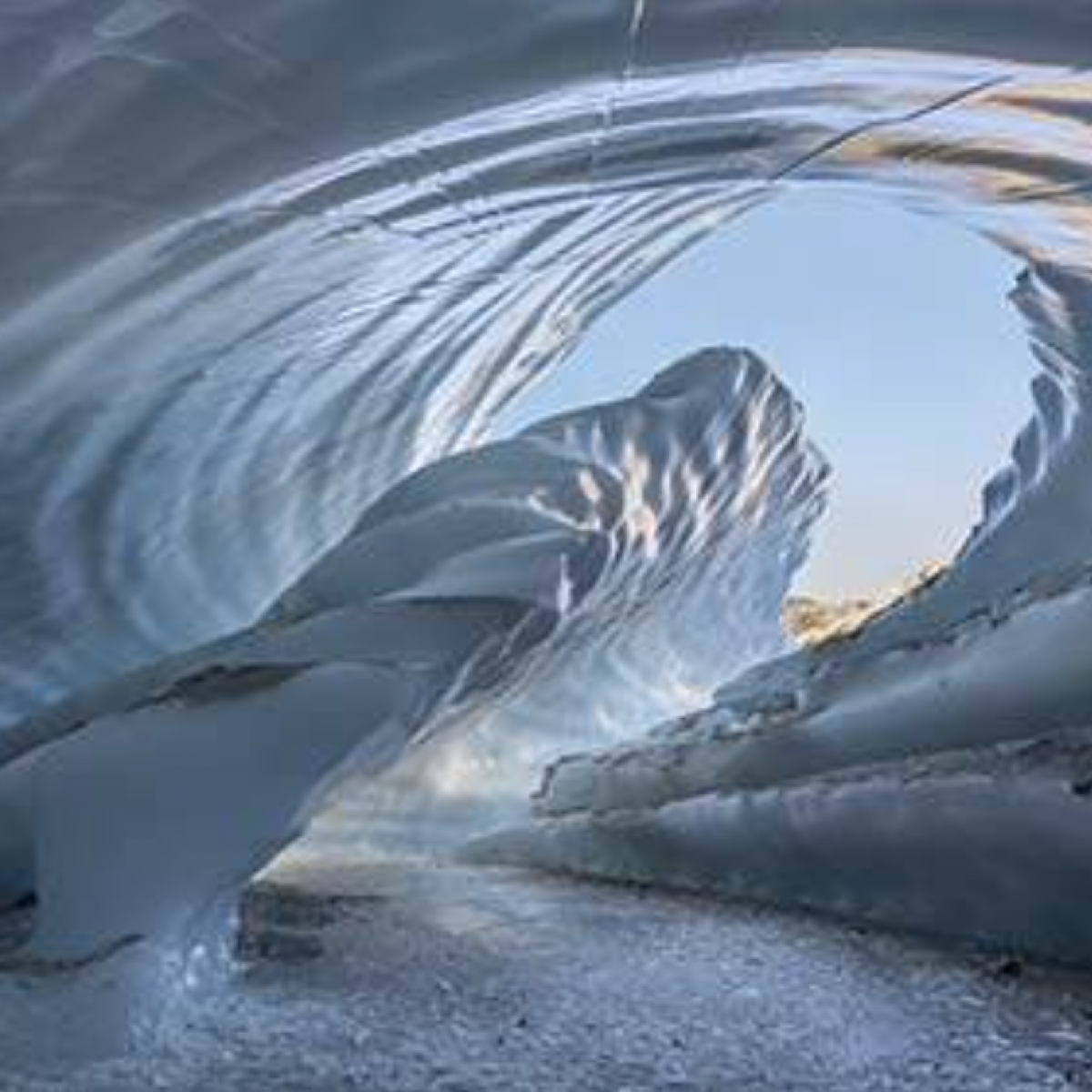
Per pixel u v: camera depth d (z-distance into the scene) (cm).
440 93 609
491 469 1327
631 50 628
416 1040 602
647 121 820
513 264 1220
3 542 952
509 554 1138
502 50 569
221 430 1046
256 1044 593
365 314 1054
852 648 1861
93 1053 575
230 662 946
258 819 835
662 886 1455
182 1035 609
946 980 710
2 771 1024
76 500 962
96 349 758
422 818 2356
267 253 755
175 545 1197
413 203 817
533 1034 615
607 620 2162
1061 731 841
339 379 1162
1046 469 1675
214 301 791
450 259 1067
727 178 1179
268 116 563
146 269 679
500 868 1875
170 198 598
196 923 762
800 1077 528
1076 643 872
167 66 494
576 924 1035
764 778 1389
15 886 987
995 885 784
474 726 2194
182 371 877
